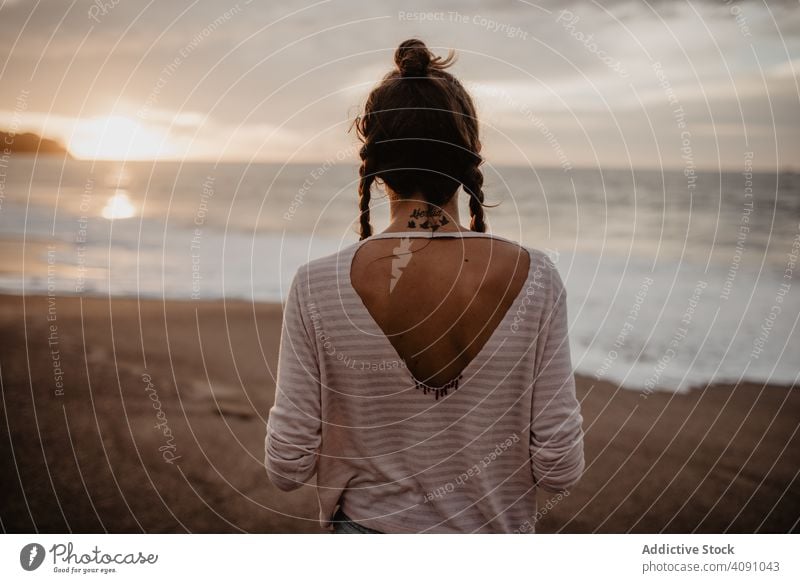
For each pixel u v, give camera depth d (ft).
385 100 3.18
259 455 11.26
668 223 43.80
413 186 3.18
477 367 3.15
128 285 25.39
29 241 33.40
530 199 51.90
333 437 3.41
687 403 14.14
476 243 3.18
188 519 9.32
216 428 12.21
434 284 3.14
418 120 3.11
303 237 38.96
